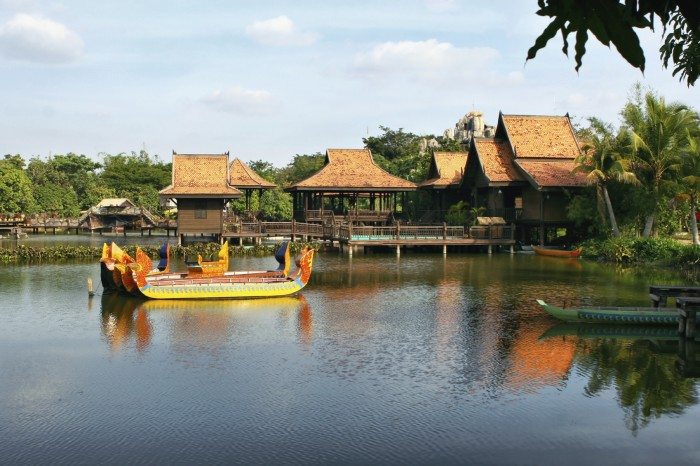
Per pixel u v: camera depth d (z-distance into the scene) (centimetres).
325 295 2572
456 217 4925
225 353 1670
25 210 7744
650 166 3891
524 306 2333
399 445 1104
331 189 5169
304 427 1180
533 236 4953
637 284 2888
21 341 1795
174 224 6256
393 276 3172
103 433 1153
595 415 1245
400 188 5259
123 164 9312
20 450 1084
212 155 5166
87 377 1467
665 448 1095
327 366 1556
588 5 332
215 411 1258
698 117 3856
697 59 538
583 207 4131
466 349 1720
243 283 2458
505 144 4869
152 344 1759
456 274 3247
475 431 1163
